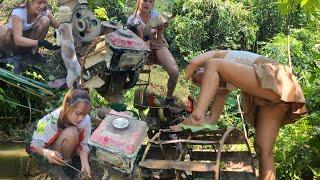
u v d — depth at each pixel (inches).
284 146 191.6
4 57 198.7
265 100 154.8
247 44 382.0
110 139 142.7
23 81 174.1
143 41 175.6
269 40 362.6
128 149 141.0
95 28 180.4
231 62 149.8
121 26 187.3
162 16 192.5
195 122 148.1
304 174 186.9
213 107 158.4
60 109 151.7
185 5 377.4
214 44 378.6
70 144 148.5
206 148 187.5
